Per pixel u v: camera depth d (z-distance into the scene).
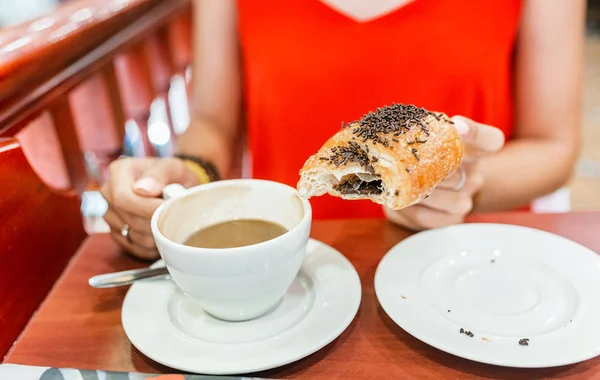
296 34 1.11
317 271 0.64
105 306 0.64
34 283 0.67
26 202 0.68
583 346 0.48
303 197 0.60
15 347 0.57
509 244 0.67
